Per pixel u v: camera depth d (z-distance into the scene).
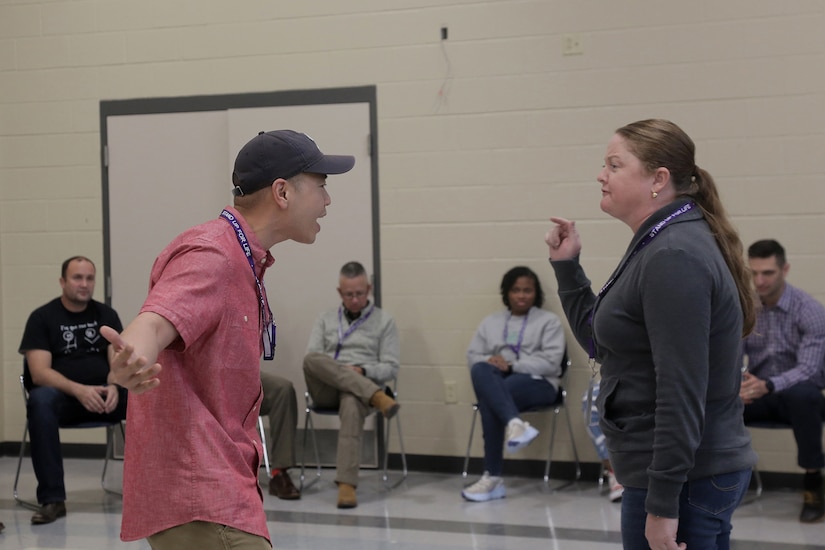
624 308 1.88
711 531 1.85
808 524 4.28
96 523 4.46
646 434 1.86
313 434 5.39
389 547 3.98
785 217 5.04
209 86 5.82
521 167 5.39
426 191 5.52
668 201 1.96
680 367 1.75
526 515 4.53
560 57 5.31
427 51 5.50
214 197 5.83
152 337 1.49
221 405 1.64
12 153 6.13
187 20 5.84
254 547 1.62
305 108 5.67
